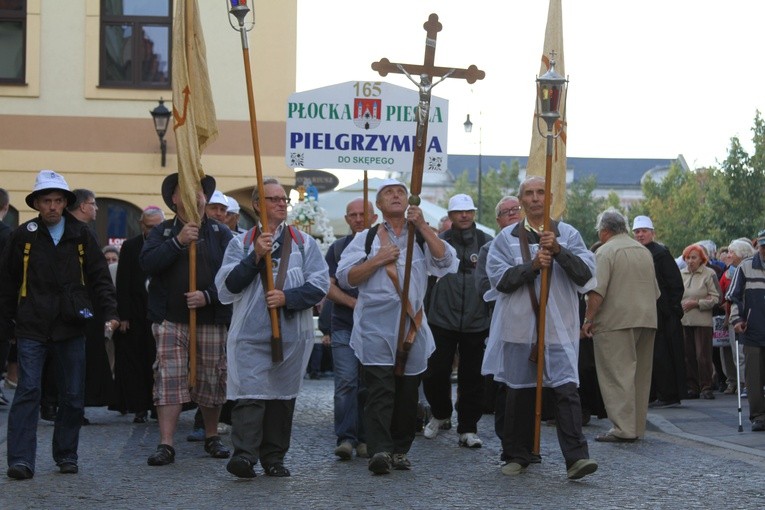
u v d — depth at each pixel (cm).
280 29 2138
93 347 1225
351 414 977
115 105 2116
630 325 1105
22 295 866
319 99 1121
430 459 964
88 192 1168
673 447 1062
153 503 749
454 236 1077
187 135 1012
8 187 2098
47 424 1239
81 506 740
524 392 880
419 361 891
